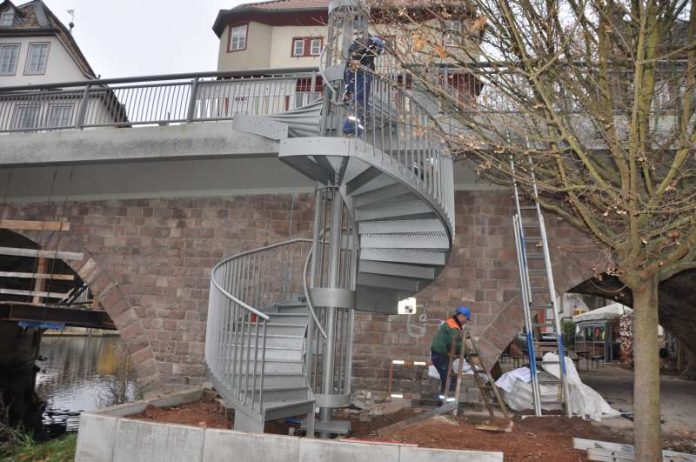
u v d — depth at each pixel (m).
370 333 9.60
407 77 6.95
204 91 10.06
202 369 9.92
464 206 9.82
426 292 9.62
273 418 5.63
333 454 4.59
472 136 5.96
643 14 4.41
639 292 4.70
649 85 4.83
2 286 15.58
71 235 10.87
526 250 9.25
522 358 16.67
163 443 5.05
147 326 10.25
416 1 5.46
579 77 5.18
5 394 16.09
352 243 7.32
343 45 6.89
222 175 10.27
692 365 14.83
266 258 10.16
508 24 4.86
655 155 4.99
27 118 10.95
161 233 10.60
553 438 5.65
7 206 11.26
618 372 16.62
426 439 5.26
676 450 5.91
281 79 9.78
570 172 5.19
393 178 6.14
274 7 22.78
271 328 7.15
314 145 6.16
